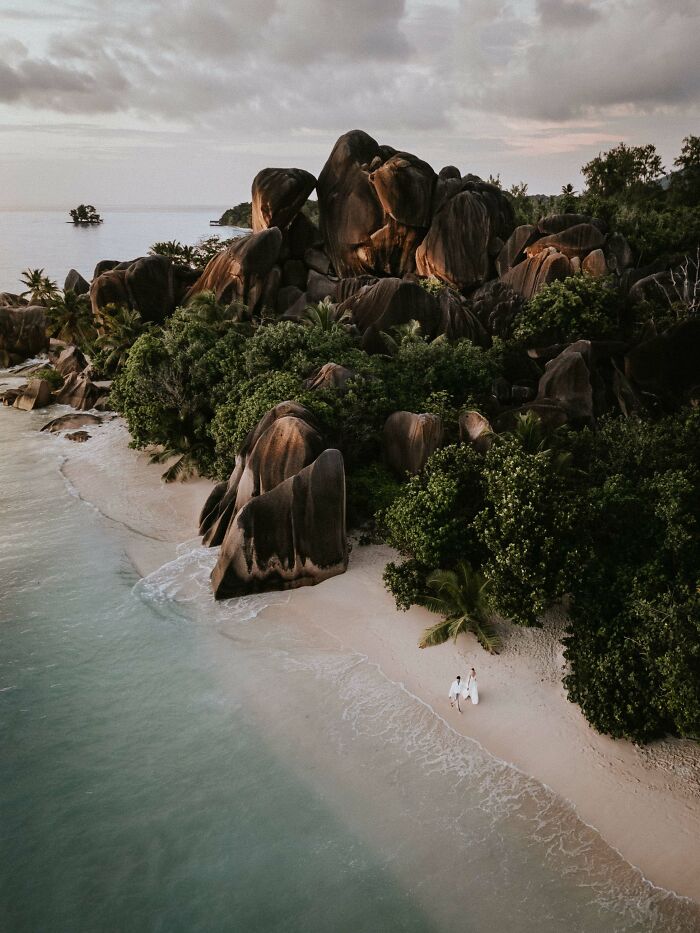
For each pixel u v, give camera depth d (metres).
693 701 16.39
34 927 14.60
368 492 30.72
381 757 18.88
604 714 18.33
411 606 25.20
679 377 37.75
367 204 60.25
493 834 16.42
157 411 39.66
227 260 56.66
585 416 36.56
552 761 18.36
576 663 20.47
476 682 21.16
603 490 24.44
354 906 14.80
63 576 29.05
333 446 31.20
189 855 16.11
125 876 15.65
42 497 37.75
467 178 61.44
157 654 23.69
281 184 61.62
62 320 69.50
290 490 26.41
